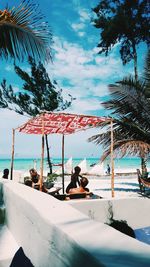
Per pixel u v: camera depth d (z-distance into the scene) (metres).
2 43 4.35
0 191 4.25
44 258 2.06
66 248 1.61
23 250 2.80
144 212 4.17
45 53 4.57
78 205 3.84
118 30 18.36
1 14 4.08
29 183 7.27
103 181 20.36
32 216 2.49
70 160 28.69
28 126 7.54
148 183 11.03
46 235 2.02
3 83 18.64
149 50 11.91
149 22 18.42
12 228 3.42
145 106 11.40
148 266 1.09
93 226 1.78
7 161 133.38
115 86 11.23
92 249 1.32
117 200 4.08
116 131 11.06
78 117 6.15
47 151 18.97
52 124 7.17
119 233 1.61
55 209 2.32
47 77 19.44
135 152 9.21
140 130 11.02
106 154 9.88
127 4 18.45
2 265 2.62
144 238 3.64
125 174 25.52
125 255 1.22
